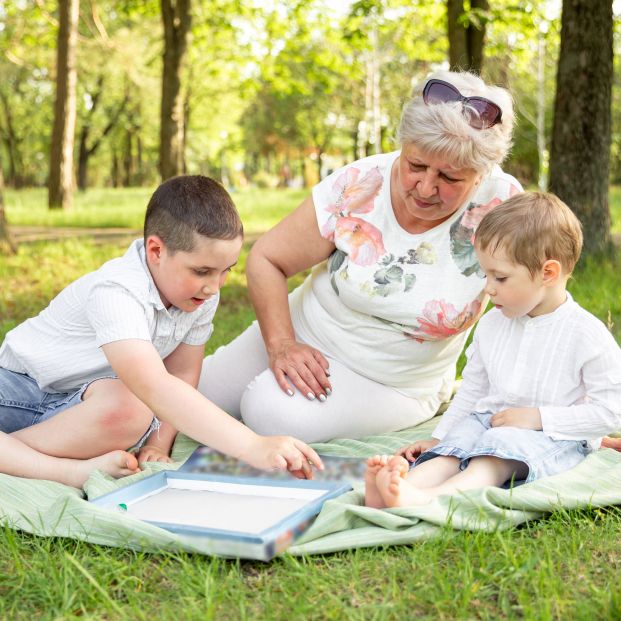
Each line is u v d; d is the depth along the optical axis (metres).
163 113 13.94
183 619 1.71
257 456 2.26
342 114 40.00
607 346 2.56
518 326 2.73
